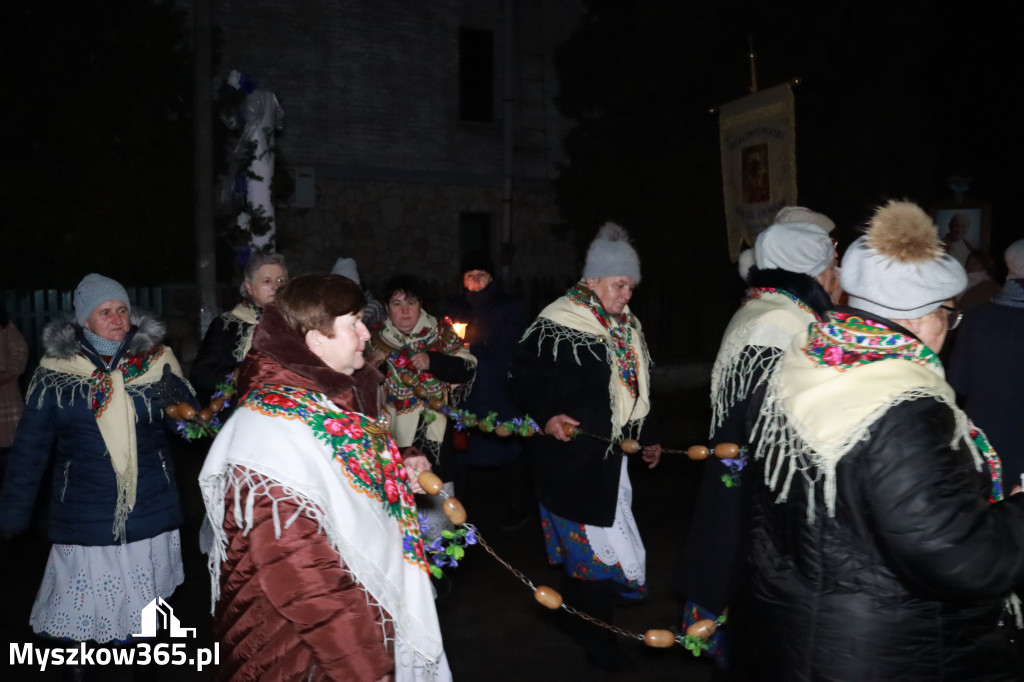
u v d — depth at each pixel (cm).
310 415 232
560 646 468
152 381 384
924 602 196
